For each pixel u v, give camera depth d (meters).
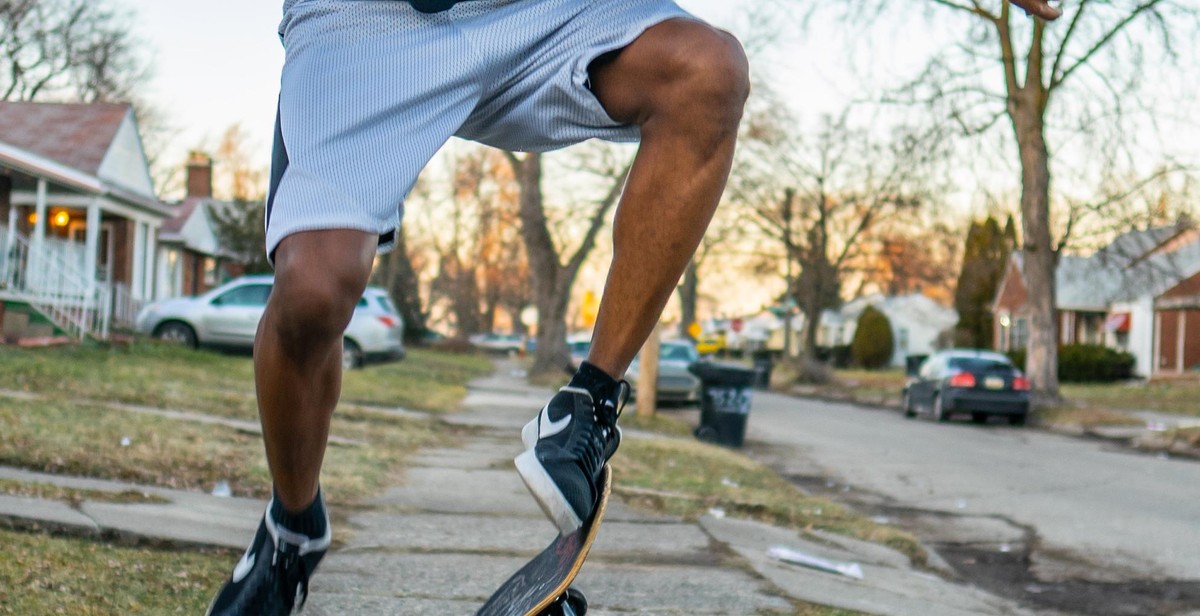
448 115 1.48
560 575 1.52
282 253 1.43
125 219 31.08
